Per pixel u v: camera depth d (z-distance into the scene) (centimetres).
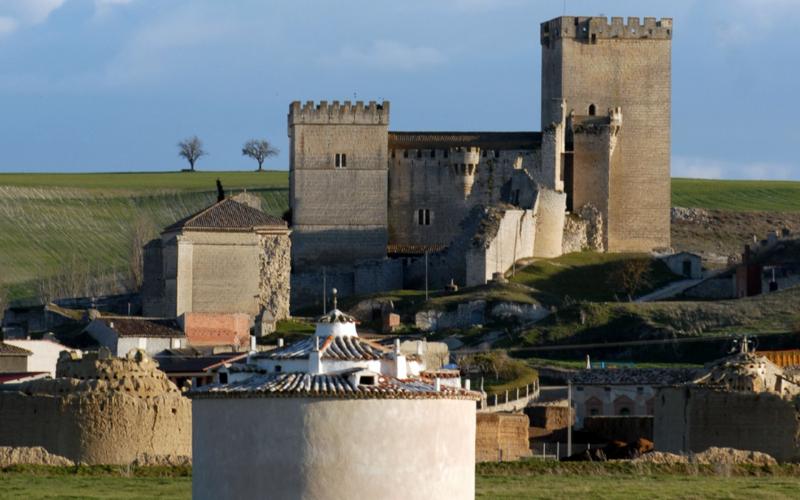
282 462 11756
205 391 11881
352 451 11750
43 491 16175
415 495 11825
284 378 12000
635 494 16650
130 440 18962
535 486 17262
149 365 19750
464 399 12088
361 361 12181
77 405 19012
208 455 11900
